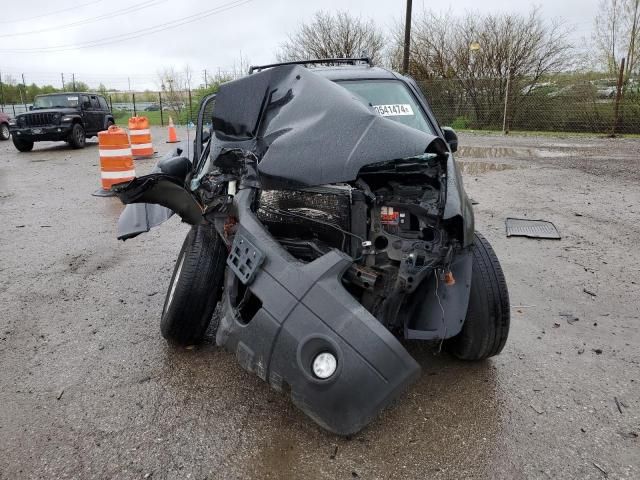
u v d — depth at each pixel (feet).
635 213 23.61
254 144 11.01
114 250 19.53
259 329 8.50
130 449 8.94
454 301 9.69
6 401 10.29
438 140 9.72
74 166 41.75
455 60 81.87
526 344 12.44
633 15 68.03
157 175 10.29
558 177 32.12
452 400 10.23
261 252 8.95
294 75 11.48
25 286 16.06
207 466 8.54
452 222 9.54
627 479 8.25
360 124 9.56
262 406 10.04
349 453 8.80
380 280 9.40
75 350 12.23
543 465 8.55
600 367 11.46
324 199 9.86
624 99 58.59
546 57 74.90
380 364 7.94
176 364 11.54
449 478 8.29
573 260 17.88
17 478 8.33
